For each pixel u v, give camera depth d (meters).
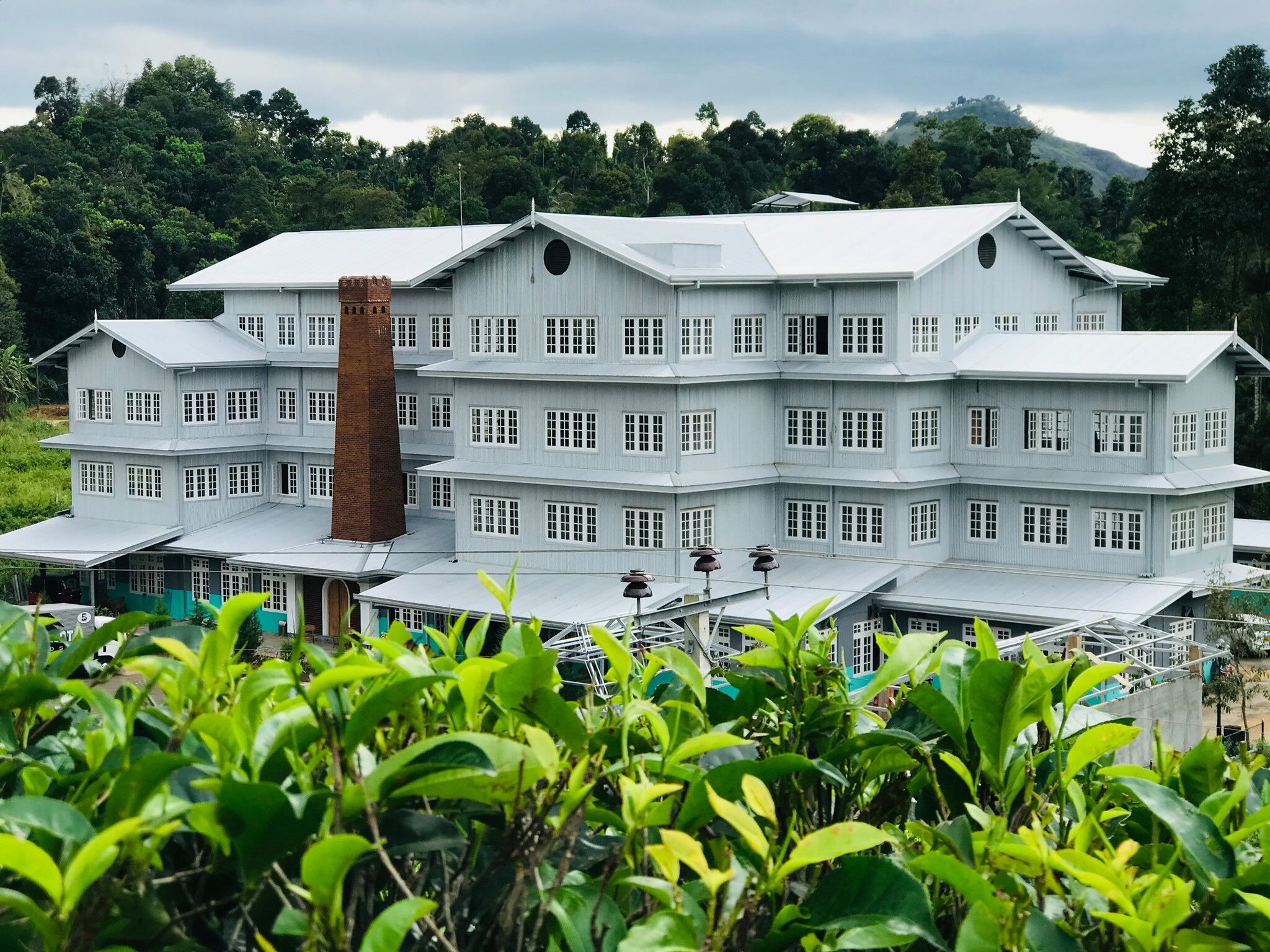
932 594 54.53
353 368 64.56
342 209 133.38
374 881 5.39
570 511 58.09
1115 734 6.44
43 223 119.19
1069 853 5.79
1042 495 55.59
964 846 5.96
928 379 55.97
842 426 57.09
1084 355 55.09
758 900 5.27
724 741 5.97
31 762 5.89
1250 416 78.00
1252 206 82.00
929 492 56.81
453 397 61.34
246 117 188.12
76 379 71.94
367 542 64.44
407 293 68.19
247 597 5.65
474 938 5.48
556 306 58.09
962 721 6.52
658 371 54.75
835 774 6.04
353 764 5.26
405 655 5.76
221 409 70.38
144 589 70.06
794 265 58.47
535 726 6.10
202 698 5.54
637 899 6.02
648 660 6.98
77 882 4.47
